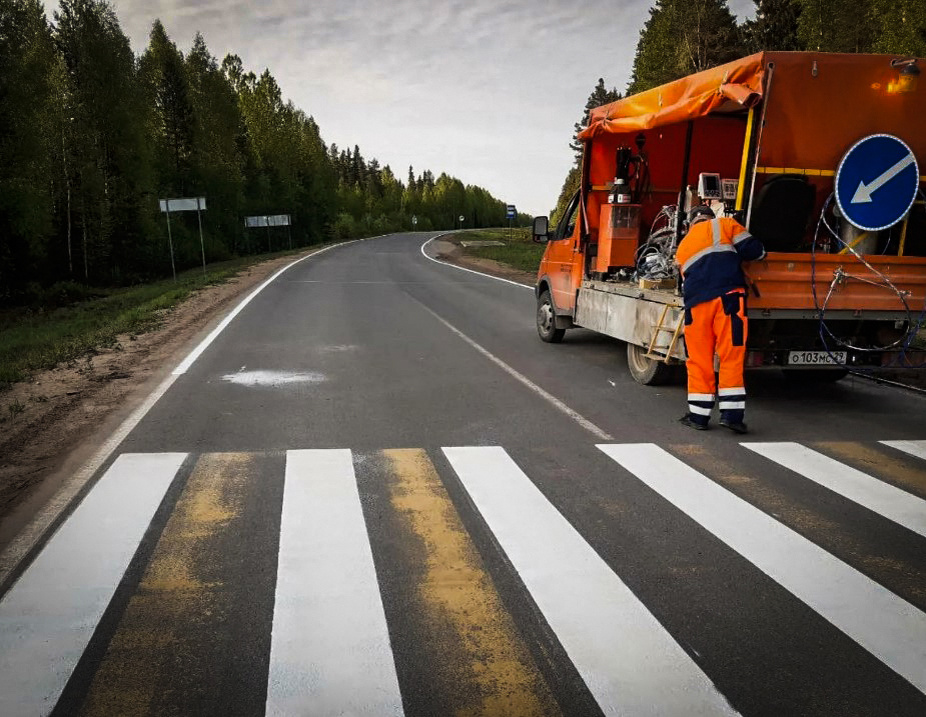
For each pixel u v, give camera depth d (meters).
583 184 9.28
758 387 7.95
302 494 4.53
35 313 27.16
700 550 3.78
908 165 6.29
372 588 3.34
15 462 5.18
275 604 3.19
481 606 3.19
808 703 2.54
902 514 4.29
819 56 6.00
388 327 12.30
